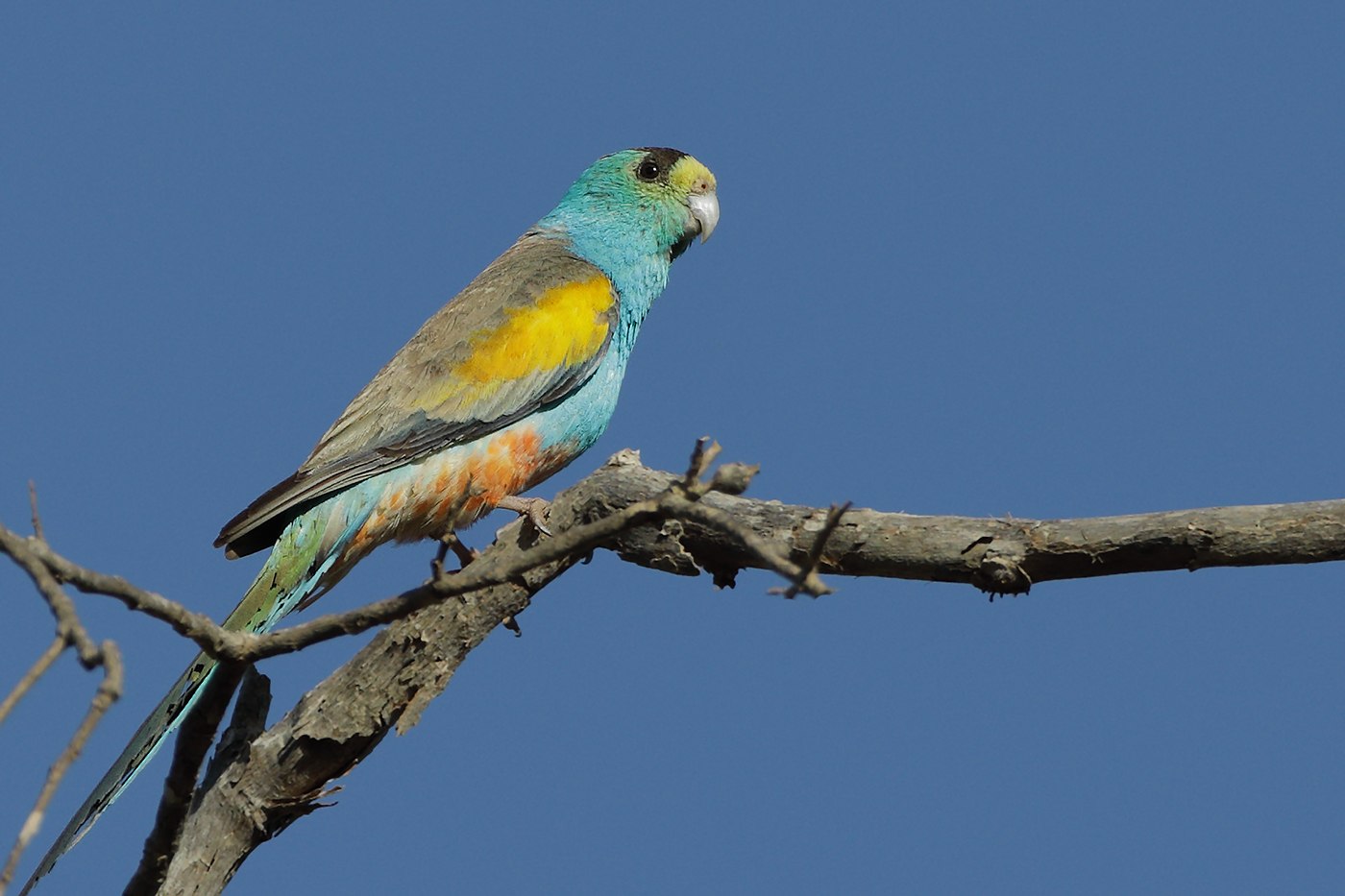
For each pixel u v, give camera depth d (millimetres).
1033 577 10031
